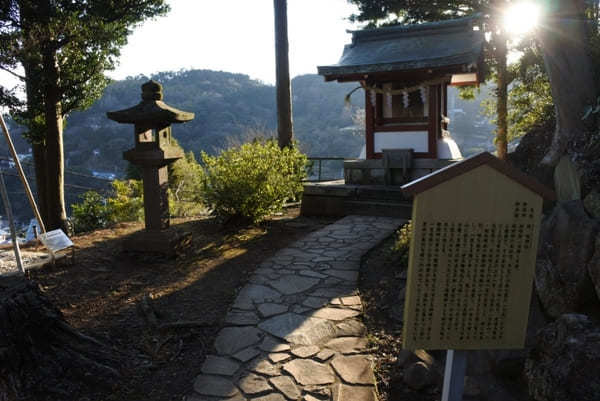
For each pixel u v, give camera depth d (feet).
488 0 29.30
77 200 108.27
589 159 16.83
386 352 12.60
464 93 43.45
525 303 7.30
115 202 40.09
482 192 6.95
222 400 10.37
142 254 20.57
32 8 33.30
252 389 10.74
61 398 10.37
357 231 26.02
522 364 11.02
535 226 7.11
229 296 16.67
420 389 10.82
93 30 34.53
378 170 32.27
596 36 21.02
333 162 127.34
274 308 15.34
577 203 13.57
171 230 21.47
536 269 13.61
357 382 11.01
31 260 18.39
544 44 19.30
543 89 31.01
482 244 7.06
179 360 12.35
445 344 7.29
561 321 10.16
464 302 7.19
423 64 27.32
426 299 7.12
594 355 8.73
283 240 24.82
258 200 26.17
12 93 35.47
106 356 11.83
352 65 29.32
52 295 15.96
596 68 19.63
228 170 26.30
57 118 37.50
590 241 12.02
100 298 15.99
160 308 15.47
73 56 36.86
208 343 13.17
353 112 151.12
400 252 19.77
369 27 41.29
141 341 13.19
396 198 29.99
